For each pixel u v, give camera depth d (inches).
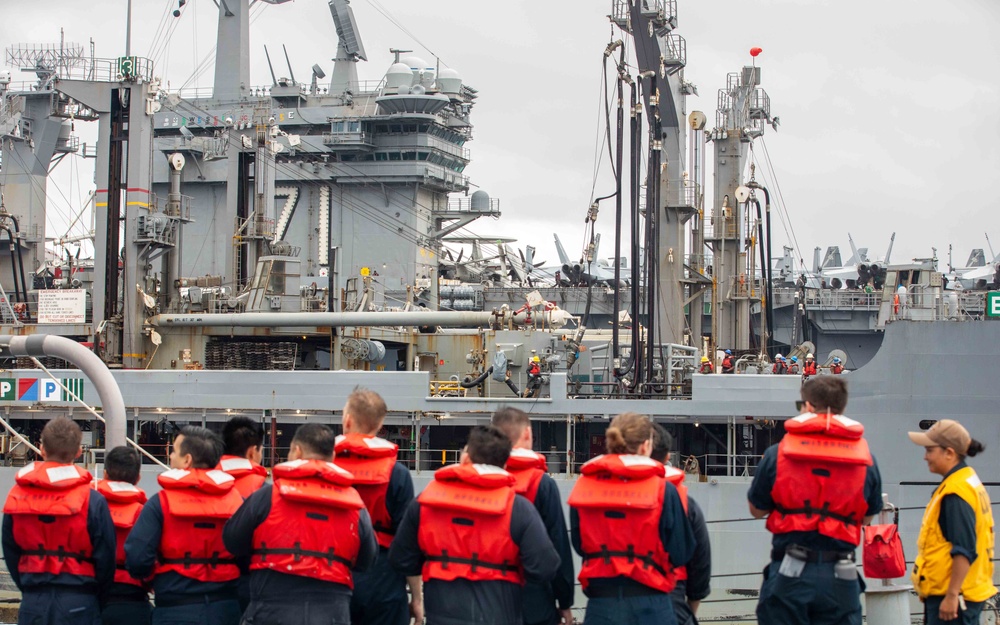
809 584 411.2
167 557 427.5
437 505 388.5
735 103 1771.7
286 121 2326.5
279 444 1307.8
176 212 1514.5
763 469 425.7
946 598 421.1
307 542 390.9
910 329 1126.4
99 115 1464.1
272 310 1437.0
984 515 426.9
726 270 1766.7
